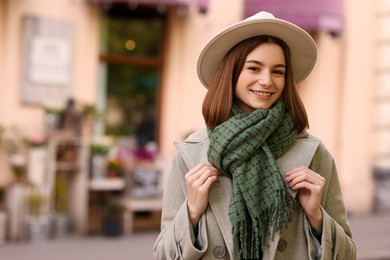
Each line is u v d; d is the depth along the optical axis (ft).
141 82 29.94
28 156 25.62
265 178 6.61
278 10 29.84
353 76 34.94
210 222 6.82
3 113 26.53
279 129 6.89
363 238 26.68
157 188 27.35
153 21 29.94
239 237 6.63
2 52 26.58
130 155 28.04
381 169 35.29
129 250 23.70
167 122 30.07
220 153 6.64
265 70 6.95
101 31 29.07
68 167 25.95
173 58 30.01
